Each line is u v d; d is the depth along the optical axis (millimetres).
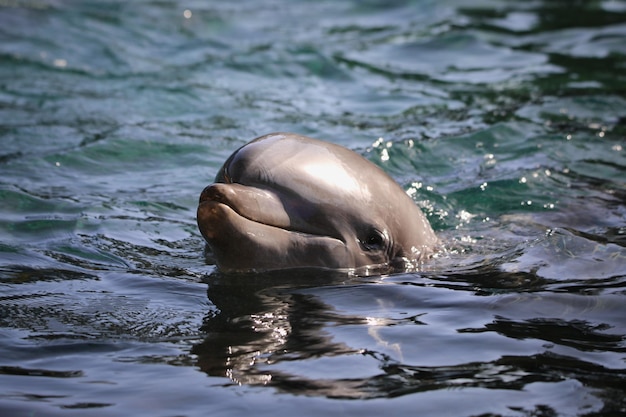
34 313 11625
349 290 12430
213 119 22266
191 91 24562
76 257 13875
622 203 17125
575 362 10109
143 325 11266
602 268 13469
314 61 27484
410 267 13539
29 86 24812
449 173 18656
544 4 34688
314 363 10070
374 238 13250
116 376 9797
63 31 30078
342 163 13250
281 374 9781
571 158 19688
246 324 11266
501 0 35312
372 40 30281
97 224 15406
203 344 10656
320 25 32375
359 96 24531
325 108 23406
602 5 34281
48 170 18438
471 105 23594
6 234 14812
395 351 10406
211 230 12242
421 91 24953
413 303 12008
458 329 11094
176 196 17172
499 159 19531
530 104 23500
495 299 12133
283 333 10969
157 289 12523
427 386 9477
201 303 11992
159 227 15438
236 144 20406
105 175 18359
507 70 26922
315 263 12844
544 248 14320
